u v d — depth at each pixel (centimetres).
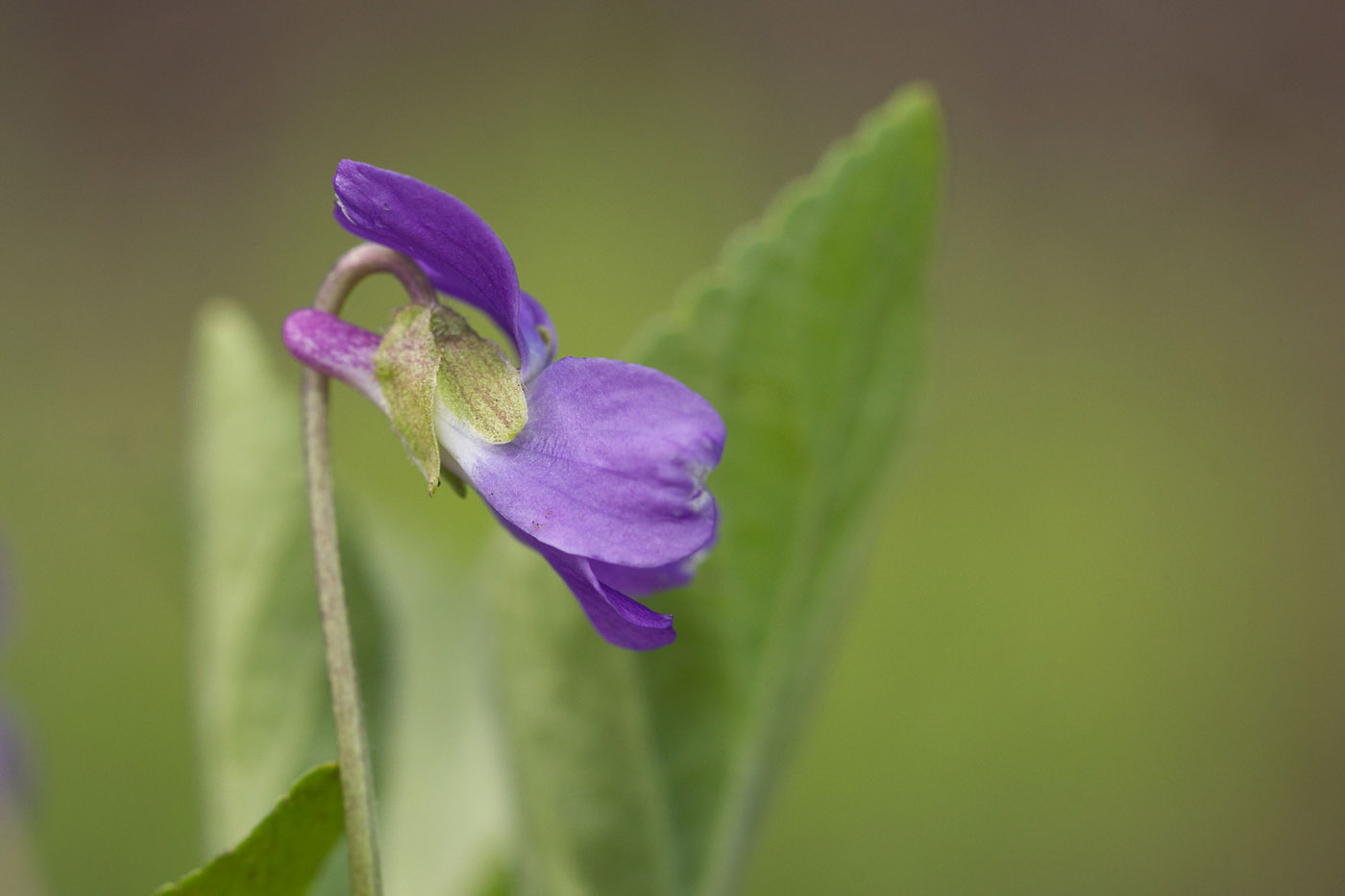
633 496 20
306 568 23
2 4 111
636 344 22
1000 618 59
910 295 23
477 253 20
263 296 101
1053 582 61
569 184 89
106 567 57
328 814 20
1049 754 55
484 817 25
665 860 22
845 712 54
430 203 20
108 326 97
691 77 104
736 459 22
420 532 27
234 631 23
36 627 54
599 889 22
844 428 22
